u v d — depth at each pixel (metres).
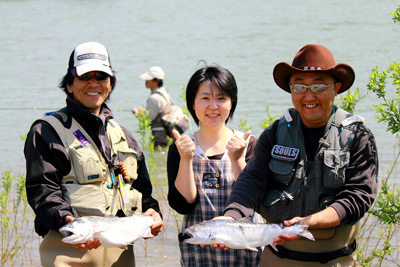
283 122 4.15
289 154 4.07
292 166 4.05
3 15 31.73
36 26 28.52
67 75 4.58
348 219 3.86
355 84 14.60
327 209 3.85
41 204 4.29
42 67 19.72
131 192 4.61
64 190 4.40
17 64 20.31
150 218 4.32
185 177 4.59
